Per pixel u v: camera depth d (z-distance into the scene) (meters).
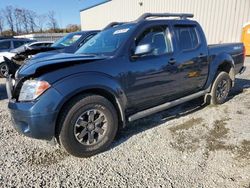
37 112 2.64
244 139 3.32
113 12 23.33
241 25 12.84
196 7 14.94
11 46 10.89
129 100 3.29
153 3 18.11
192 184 2.45
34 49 5.92
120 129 3.79
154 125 3.94
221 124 3.87
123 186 2.46
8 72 3.66
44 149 3.25
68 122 2.80
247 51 12.23
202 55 4.18
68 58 3.07
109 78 3.02
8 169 2.80
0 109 5.03
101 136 3.10
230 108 4.61
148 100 3.54
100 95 3.02
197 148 3.14
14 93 2.96
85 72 2.87
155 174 2.63
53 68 2.79
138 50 3.25
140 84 3.34
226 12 13.39
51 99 2.65
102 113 3.05
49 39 24.09
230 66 5.01
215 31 14.14
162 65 3.54
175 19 3.93
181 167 2.74
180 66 3.80
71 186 2.49
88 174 2.68
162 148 3.18
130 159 2.95
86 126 2.96
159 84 3.57
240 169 2.66
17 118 2.79
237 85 6.43
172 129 3.76
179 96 4.07
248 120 3.98
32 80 2.75
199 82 4.32
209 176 2.56
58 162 2.94
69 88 2.72
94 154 3.06
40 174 2.70
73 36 7.52
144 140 3.42
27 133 2.77
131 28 3.43
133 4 20.38
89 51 3.68
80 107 2.85
